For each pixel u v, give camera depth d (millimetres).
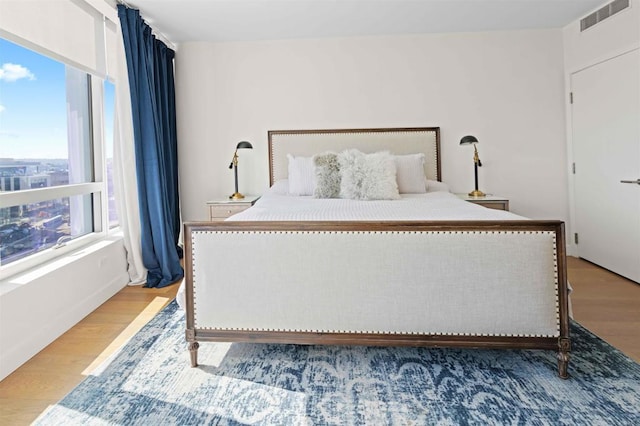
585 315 2291
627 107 2951
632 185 2941
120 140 2908
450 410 1425
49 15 2281
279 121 3840
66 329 2197
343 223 1651
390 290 1644
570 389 1537
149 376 1688
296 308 1688
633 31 2854
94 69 2779
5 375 1710
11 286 1833
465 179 3795
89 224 2859
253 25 3395
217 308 1725
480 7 3154
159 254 3092
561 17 3391
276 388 1586
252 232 1693
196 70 3822
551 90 3686
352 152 3076
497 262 1589
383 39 3736
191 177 3898
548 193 3756
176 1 2898
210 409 1454
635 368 1686
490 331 1611
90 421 1394
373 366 1748
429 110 3770
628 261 3004
